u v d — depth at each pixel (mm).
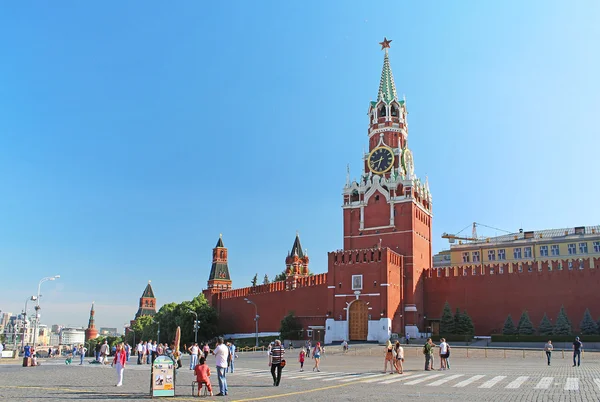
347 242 103812
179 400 25250
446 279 96812
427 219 106750
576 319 82375
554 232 131875
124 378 38500
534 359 57156
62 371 47344
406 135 111125
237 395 27031
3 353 92750
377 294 88938
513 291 89062
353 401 24203
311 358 64812
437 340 84625
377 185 103000
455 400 24484
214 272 162250
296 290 109438
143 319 193125
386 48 117062
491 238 139750
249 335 120688
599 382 32281
